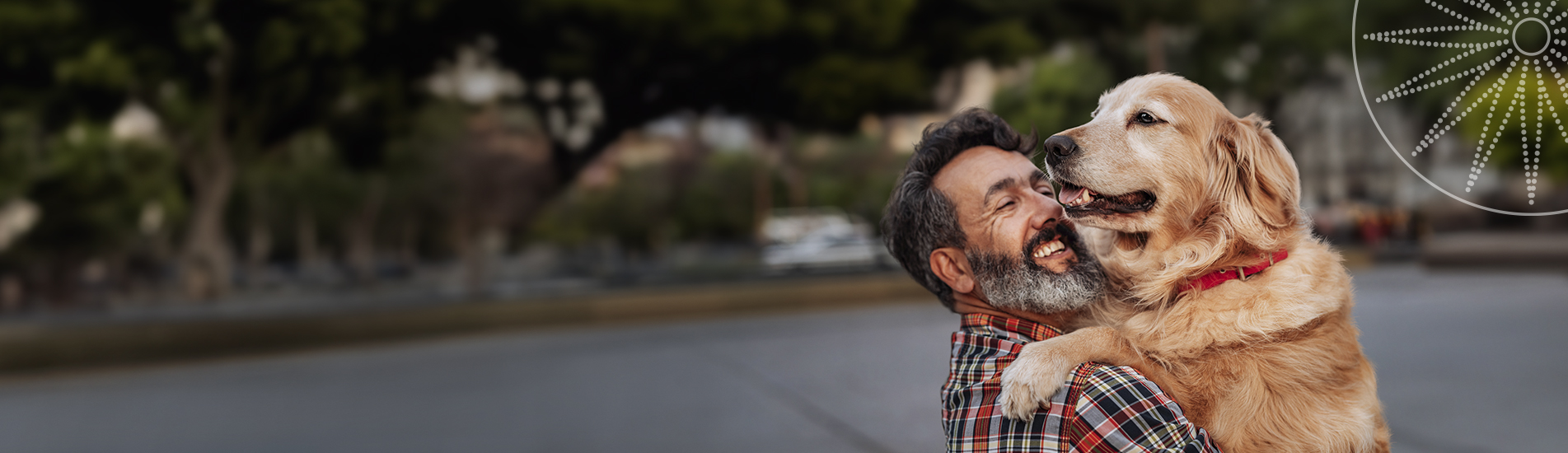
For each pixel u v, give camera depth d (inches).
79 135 859.4
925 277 76.8
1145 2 716.7
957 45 665.0
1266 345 71.2
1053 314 74.7
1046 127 1249.4
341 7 561.6
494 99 759.1
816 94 633.0
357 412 269.3
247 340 458.6
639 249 1982.0
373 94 652.1
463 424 241.9
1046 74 1280.8
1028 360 65.9
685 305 567.2
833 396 262.1
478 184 1133.1
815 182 1942.7
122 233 1295.5
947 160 75.8
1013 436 63.6
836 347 368.8
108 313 914.7
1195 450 60.2
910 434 213.2
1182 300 74.7
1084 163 74.9
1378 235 930.7
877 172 1831.9
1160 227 77.0
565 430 229.9
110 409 304.5
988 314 74.6
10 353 413.4
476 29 610.2
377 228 1996.8
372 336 486.3
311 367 390.3
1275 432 69.6
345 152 746.2
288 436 239.6
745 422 231.6
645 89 698.8
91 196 948.6
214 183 749.3
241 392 324.8
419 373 350.0
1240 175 75.6
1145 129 76.4
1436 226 688.4
